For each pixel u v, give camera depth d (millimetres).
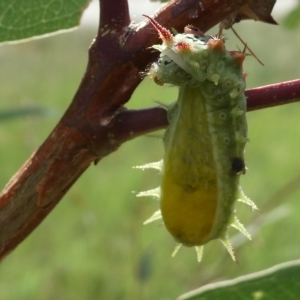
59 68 857
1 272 375
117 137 148
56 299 354
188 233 154
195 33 147
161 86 150
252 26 765
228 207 154
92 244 384
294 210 374
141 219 358
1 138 538
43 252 387
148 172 388
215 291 138
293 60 741
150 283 332
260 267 331
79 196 416
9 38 159
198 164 152
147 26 147
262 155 526
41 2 157
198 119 150
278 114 635
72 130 148
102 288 351
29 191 151
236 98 149
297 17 240
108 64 147
